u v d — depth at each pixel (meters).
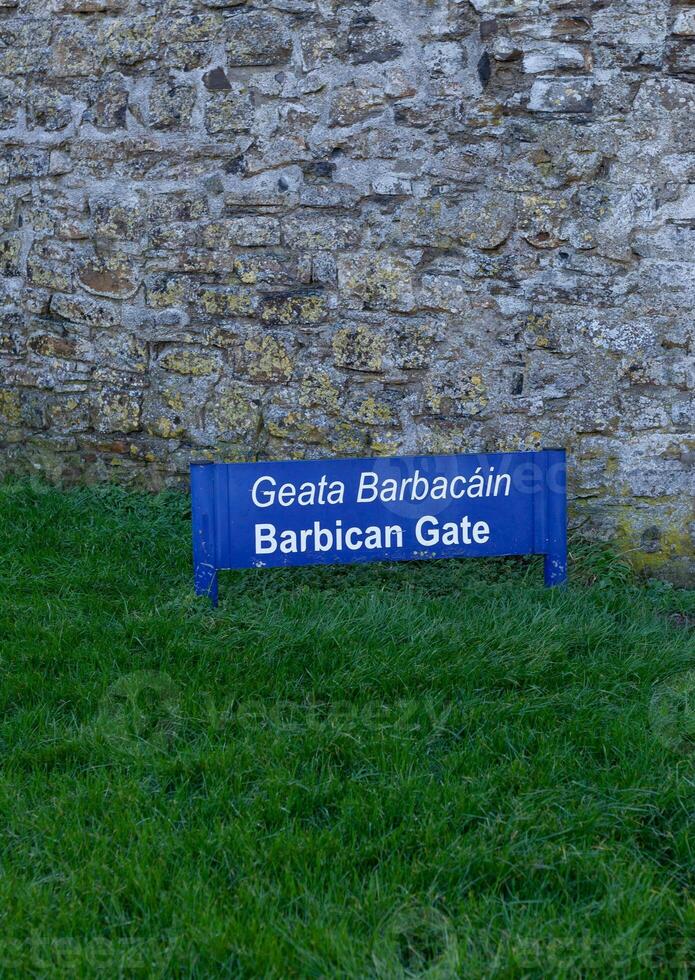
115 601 4.19
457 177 4.94
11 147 5.69
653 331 4.92
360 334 5.08
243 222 5.17
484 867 2.63
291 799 2.86
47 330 5.64
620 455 5.00
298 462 4.21
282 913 2.45
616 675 3.70
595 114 4.83
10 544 4.75
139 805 2.85
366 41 4.95
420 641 3.83
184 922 2.39
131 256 5.37
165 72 5.22
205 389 5.33
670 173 4.85
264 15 5.04
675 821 2.88
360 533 4.30
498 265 4.95
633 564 5.05
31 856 2.64
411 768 3.04
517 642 3.85
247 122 5.12
